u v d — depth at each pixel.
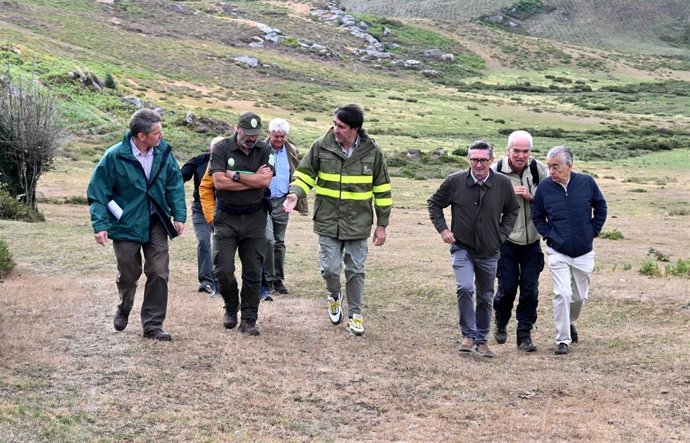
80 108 48.91
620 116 92.06
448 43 141.38
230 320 7.60
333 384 6.00
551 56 144.38
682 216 28.41
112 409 5.21
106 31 100.38
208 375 6.02
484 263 7.14
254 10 140.50
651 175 48.28
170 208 6.92
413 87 106.69
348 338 7.51
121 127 46.31
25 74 54.69
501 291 7.70
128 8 115.06
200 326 7.62
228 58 100.06
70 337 6.96
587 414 5.47
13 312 7.82
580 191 7.22
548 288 10.20
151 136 6.64
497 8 185.50
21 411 5.00
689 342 7.37
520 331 7.53
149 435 4.83
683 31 181.50
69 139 22.12
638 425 5.24
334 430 5.09
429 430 5.13
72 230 15.33
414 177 42.38
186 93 75.75
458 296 7.19
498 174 7.06
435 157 49.25
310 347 7.06
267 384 5.91
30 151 20.81
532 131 75.19
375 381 6.12
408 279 10.70
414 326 8.40
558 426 5.22
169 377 5.93
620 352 7.22
